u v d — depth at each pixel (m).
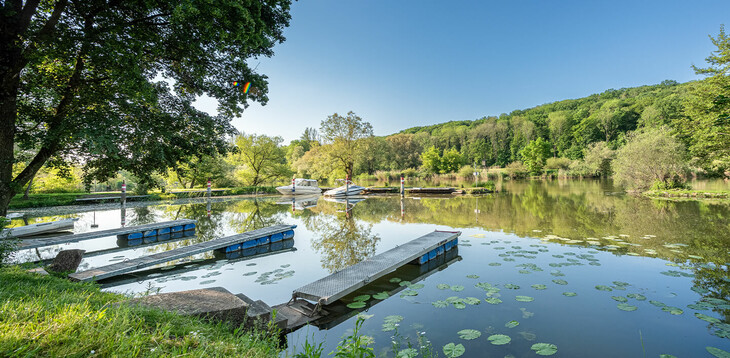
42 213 15.29
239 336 2.70
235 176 33.62
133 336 1.81
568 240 7.78
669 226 9.06
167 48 6.25
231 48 6.46
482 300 4.32
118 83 5.62
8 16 4.52
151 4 5.23
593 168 39.31
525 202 16.44
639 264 5.71
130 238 9.11
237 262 6.58
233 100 7.36
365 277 4.77
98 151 5.11
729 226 8.80
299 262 6.51
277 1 6.43
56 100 5.79
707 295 4.28
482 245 7.52
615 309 3.94
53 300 2.44
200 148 7.41
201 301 3.22
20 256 7.12
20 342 1.59
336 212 14.77
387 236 8.97
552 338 3.27
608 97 87.62
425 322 3.71
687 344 3.11
